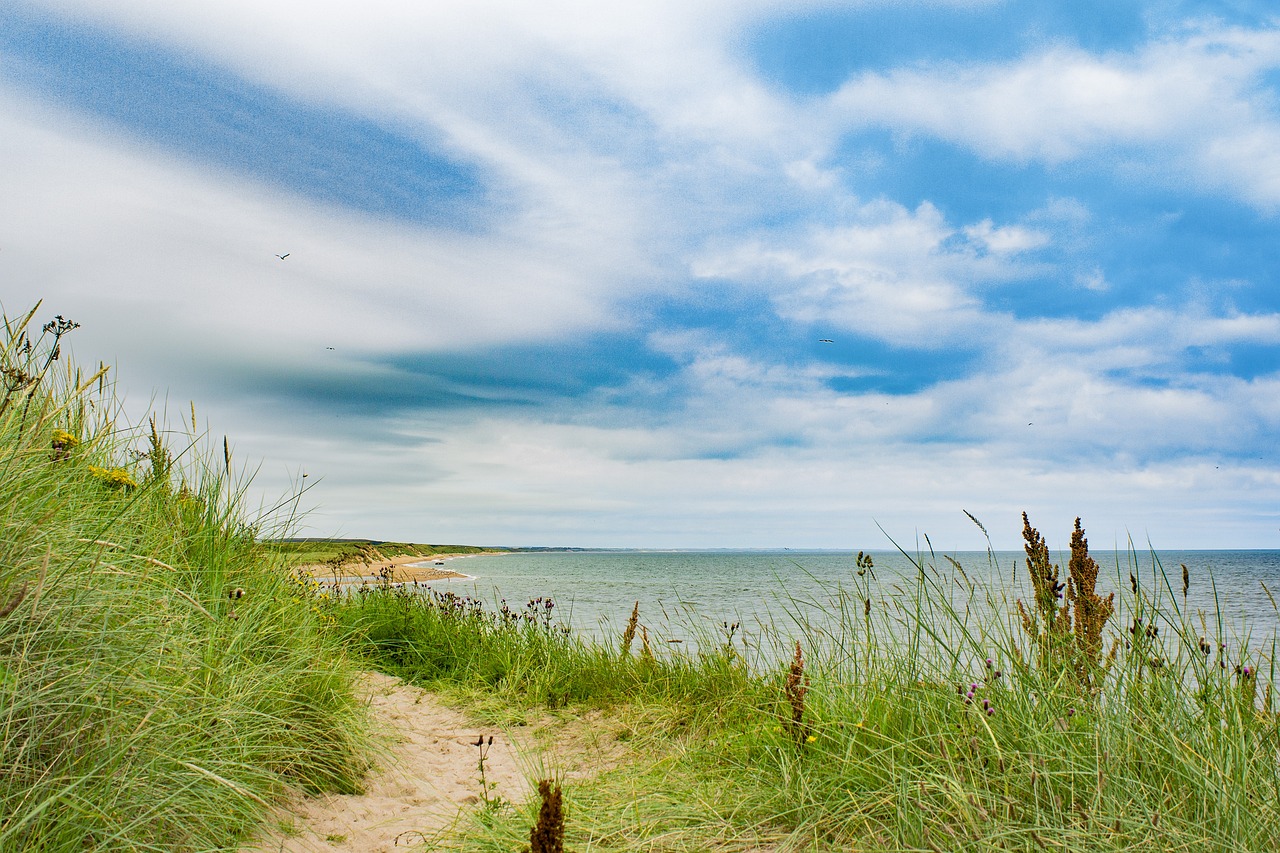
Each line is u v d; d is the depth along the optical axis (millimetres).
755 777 3656
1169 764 2943
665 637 7453
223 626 3814
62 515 3031
